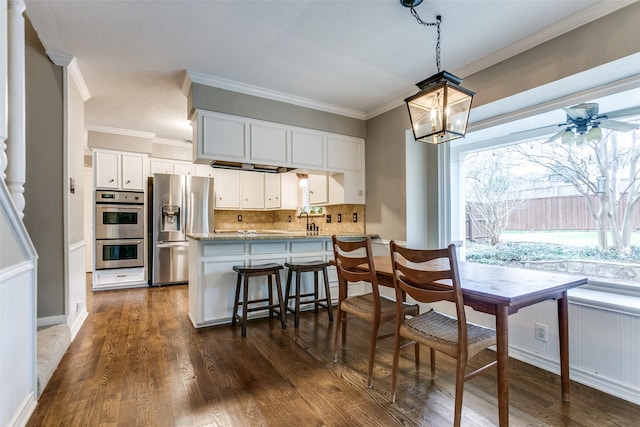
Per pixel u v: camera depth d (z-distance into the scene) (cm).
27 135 256
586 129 242
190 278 334
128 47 253
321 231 492
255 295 334
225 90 316
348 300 234
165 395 185
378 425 160
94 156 461
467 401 181
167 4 202
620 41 191
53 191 264
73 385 195
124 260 477
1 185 138
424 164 364
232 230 598
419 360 222
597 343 197
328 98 360
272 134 344
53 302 262
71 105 283
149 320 324
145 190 494
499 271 208
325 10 209
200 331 293
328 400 182
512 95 249
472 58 269
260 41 246
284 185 564
